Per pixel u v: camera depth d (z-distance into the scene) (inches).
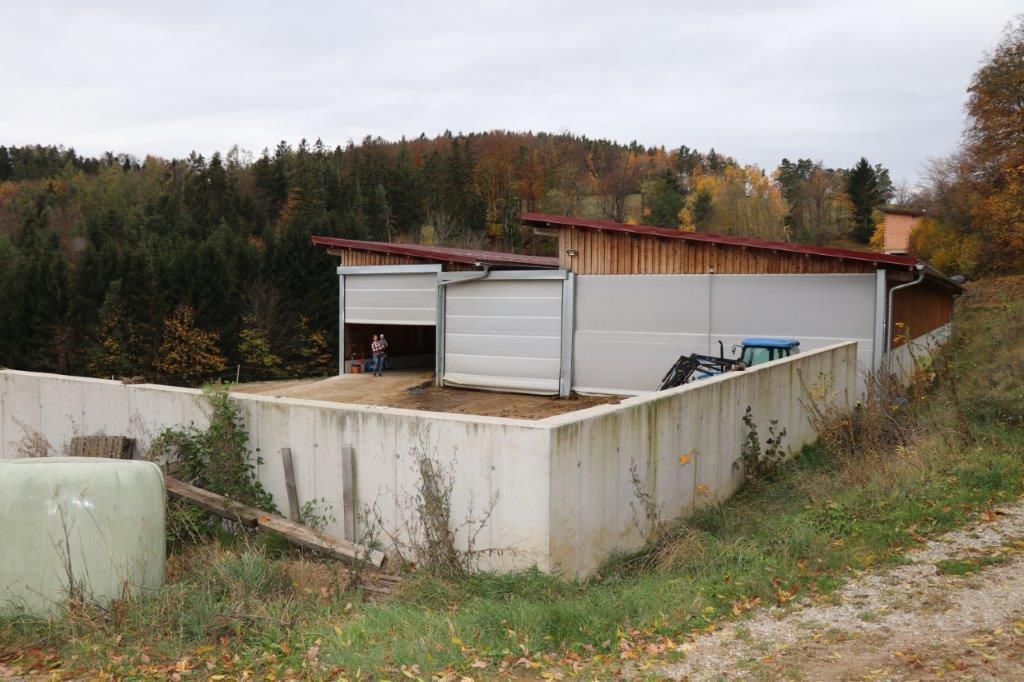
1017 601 183.5
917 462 311.3
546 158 3326.8
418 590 230.5
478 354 829.2
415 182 2952.8
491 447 242.2
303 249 1624.0
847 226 2928.2
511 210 3014.3
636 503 271.7
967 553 219.0
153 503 231.6
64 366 1417.3
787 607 193.5
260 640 189.9
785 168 3762.3
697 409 312.0
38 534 212.8
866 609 187.2
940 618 178.1
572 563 239.5
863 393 539.8
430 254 866.1
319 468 291.7
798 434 422.9
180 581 231.6
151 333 1424.7
